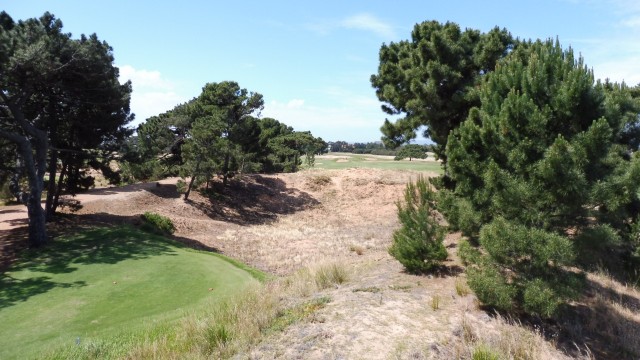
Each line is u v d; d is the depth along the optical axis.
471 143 8.68
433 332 6.92
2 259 16.84
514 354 6.49
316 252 22.12
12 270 15.02
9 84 18.70
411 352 6.18
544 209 7.74
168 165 43.91
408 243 10.64
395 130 20.47
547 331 7.67
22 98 18.66
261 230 29.97
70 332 9.36
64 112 22.81
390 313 7.69
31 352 8.25
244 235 27.58
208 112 36.09
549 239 7.06
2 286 13.14
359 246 22.61
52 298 11.93
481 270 8.11
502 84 8.98
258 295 9.55
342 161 76.00
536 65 8.06
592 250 7.70
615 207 7.22
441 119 16.41
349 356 6.09
